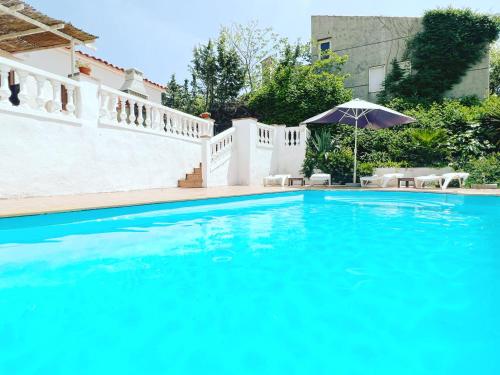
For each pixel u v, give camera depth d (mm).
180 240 4422
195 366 1615
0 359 1659
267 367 1603
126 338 1881
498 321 2078
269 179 12258
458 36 17859
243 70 25688
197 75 25953
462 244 4211
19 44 10273
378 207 7703
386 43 19625
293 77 17297
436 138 12320
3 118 5723
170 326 2023
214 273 3072
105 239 4410
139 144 8828
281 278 2932
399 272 3092
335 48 21062
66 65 12953
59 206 5059
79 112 7184
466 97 17578
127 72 13711
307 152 13906
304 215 6574
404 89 18906
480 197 7895
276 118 17031
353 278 2920
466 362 1638
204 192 8484
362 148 14180
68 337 1888
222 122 22500
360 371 1565
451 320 2100
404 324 2051
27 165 6129
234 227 5352
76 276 2975
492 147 12289
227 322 2078
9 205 5090
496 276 2951
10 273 3049
